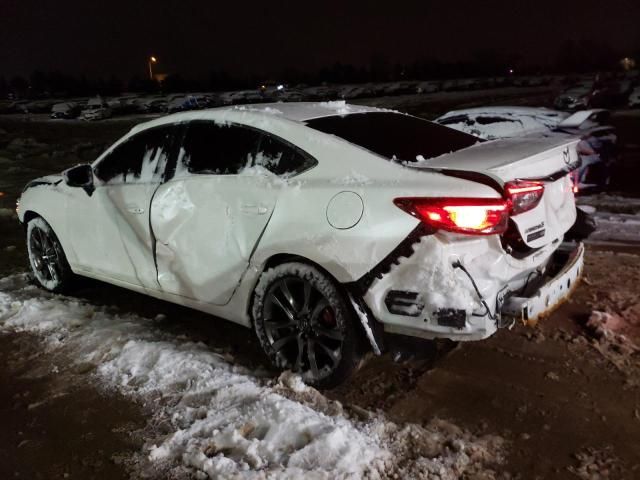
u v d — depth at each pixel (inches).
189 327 178.7
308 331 137.4
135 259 171.6
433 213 115.8
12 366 157.5
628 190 388.8
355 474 107.3
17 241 289.7
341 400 136.4
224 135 152.9
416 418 128.5
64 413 134.6
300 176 136.9
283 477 106.2
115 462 117.1
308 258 131.0
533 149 135.6
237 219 144.0
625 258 229.9
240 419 123.7
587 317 174.7
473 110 405.4
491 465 112.9
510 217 119.5
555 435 121.6
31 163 605.9
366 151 133.6
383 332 128.7
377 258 121.4
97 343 166.4
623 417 127.0
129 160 174.2
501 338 163.3
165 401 136.6
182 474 111.4
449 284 115.6
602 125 384.5
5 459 120.0
